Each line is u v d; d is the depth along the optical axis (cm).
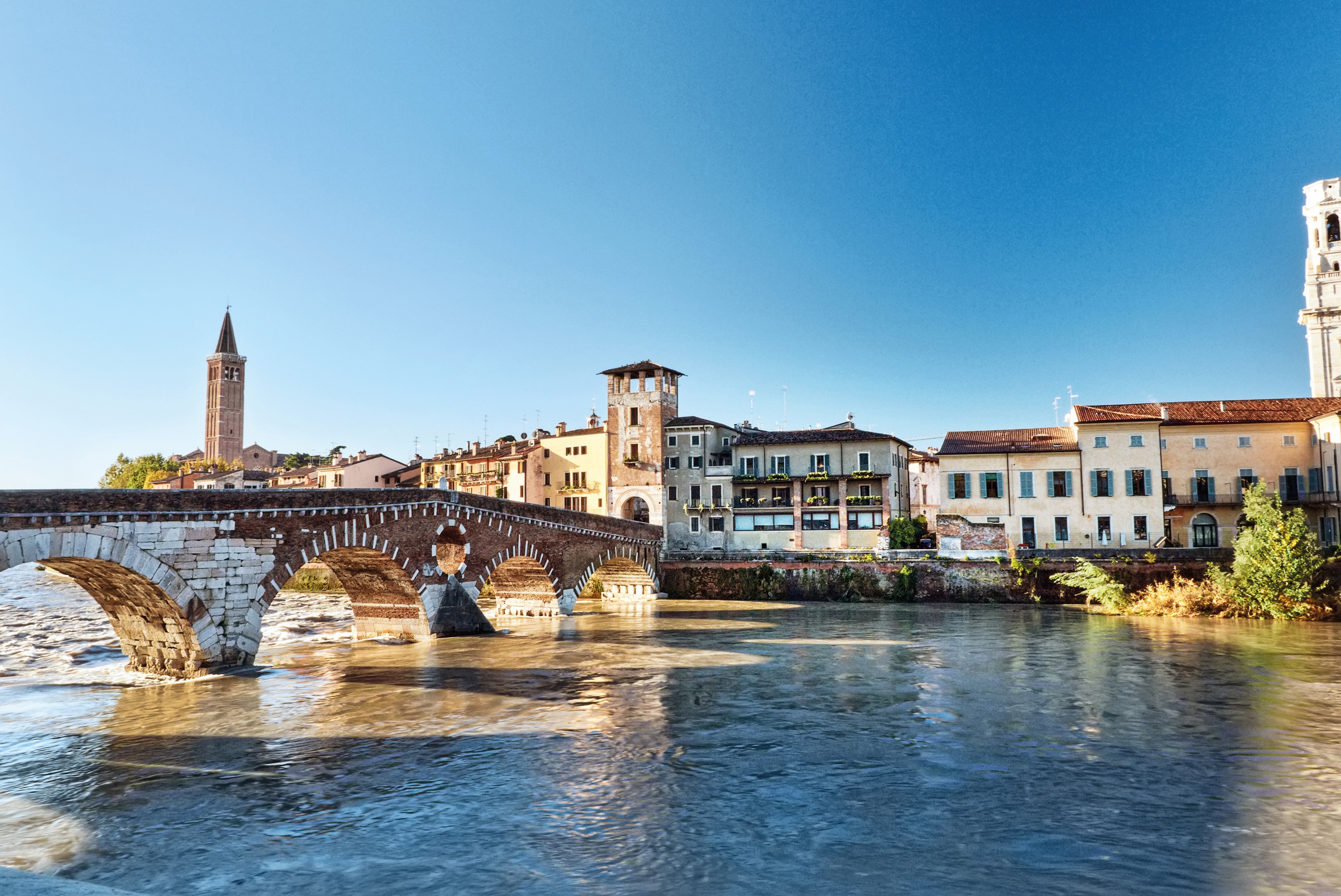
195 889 1402
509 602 5653
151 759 2156
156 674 3412
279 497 3522
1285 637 4097
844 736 2319
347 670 3459
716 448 8088
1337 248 7475
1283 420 6150
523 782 1938
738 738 2305
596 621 5216
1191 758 2080
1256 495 5012
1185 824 1645
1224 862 1466
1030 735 2311
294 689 3033
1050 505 6444
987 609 5544
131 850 1568
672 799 1816
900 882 1402
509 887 1396
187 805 1808
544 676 3259
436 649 4047
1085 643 3962
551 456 8656
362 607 4566
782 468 7688
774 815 1712
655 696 2872
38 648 4184
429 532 4347
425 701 2823
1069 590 5691
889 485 7406
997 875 1427
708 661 3575
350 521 3853
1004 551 6212
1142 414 6456
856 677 3161
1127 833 1602
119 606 3341
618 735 2353
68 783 1972
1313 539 4906
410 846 1573
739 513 7738
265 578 3466
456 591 4519
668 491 7988
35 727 2508
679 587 6819
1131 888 1375
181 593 3147
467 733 2386
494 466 9062
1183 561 5566
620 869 1462
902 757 2114
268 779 1980
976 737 2292
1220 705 2630
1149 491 6275
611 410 8169
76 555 2780
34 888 1037
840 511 7450
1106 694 2806
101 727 2500
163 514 3084
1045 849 1533
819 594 6297
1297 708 2586
